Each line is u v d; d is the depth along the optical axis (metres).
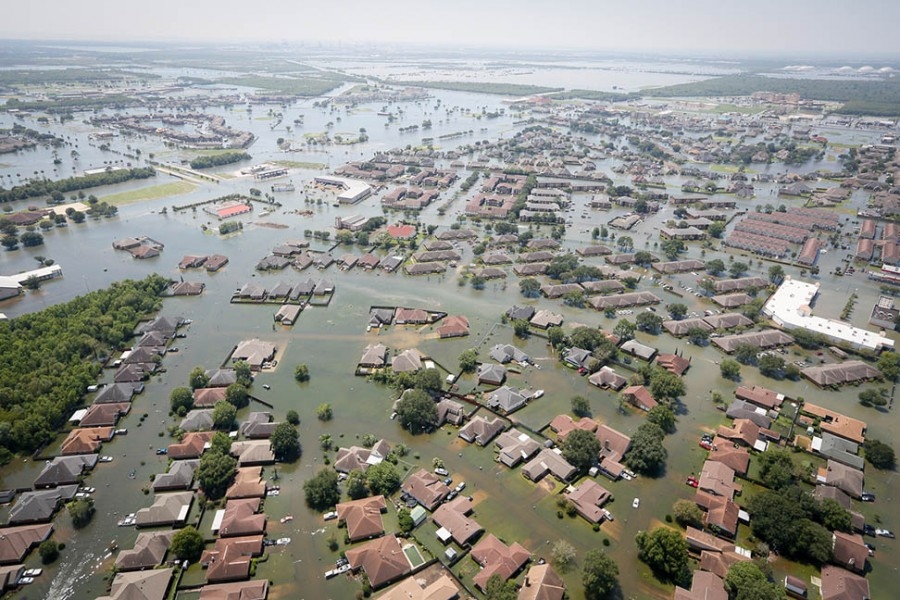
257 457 140.50
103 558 114.81
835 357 191.75
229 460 135.25
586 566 107.81
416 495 129.75
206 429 151.25
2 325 191.12
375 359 182.25
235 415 158.75
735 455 140.00
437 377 166.38
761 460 139.88
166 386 173.00
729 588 106.19
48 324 193.50
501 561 111.00
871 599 107.69
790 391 174.00
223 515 123.12
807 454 146.50
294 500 129.88
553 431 153.62
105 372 179.88
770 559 115.88
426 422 153.38
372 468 134.25
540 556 116.38
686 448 148.88
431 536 121.19
